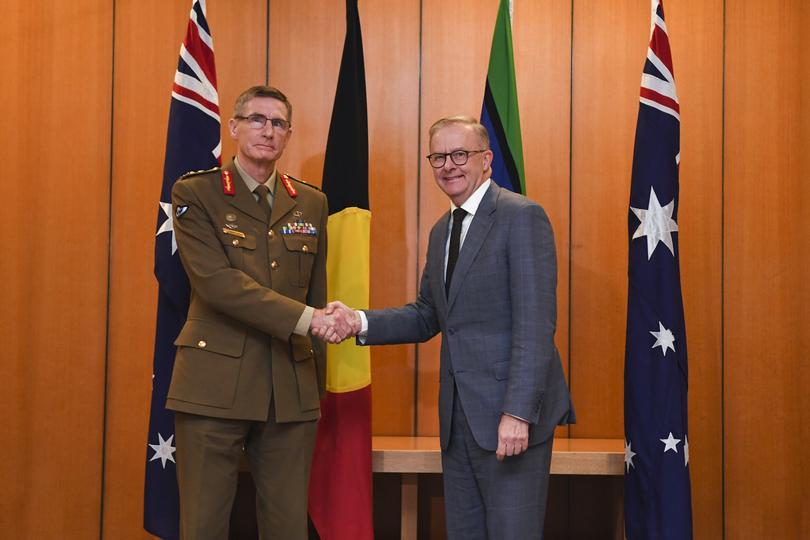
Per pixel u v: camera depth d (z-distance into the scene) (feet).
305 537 7.74
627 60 11.25
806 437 11.07
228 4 11.21
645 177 9.36
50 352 11.03
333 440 9.20
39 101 11.14
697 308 11.17
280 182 8.20
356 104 9.60
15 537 10.94
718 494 11.07
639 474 9.07
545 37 11.26
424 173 11.21
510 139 9.70
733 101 11.23
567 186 11.21
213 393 7.42
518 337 7.07
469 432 7.36
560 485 11.22
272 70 11.22
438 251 7.92
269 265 7.74
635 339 9.23
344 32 11.25
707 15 11.25
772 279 11.17
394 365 11.18
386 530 11.19
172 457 9.04
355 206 9.43
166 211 9.09
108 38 11.18
